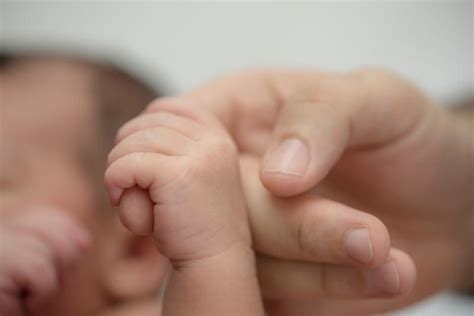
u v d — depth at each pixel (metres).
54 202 0.36
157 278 0.38
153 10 0.59
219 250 0.23
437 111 0.31
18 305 0.30
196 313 0.23
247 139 0.31
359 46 0.57
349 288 0.25
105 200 0.38
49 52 0.46
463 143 0.33
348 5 0.58
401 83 0.30
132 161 0.23
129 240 0.37
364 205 0.32
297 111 0.26
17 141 0.37
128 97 0.43
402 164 0.31
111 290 0.37
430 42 0.56
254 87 0.31
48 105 0.39
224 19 0.58
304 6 0.58
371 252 0.23
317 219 0.24
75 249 0.33
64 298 0.35
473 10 0.57
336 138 0.26
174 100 0.26
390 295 0.24
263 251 0.25
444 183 0.32
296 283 0.26
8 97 0.38
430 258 0.34
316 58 0.57
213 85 0.31
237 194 0.24
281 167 0.24
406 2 0.57
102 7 0.59
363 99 0.28
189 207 0.23
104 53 0.55
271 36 0.58
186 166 0.23
